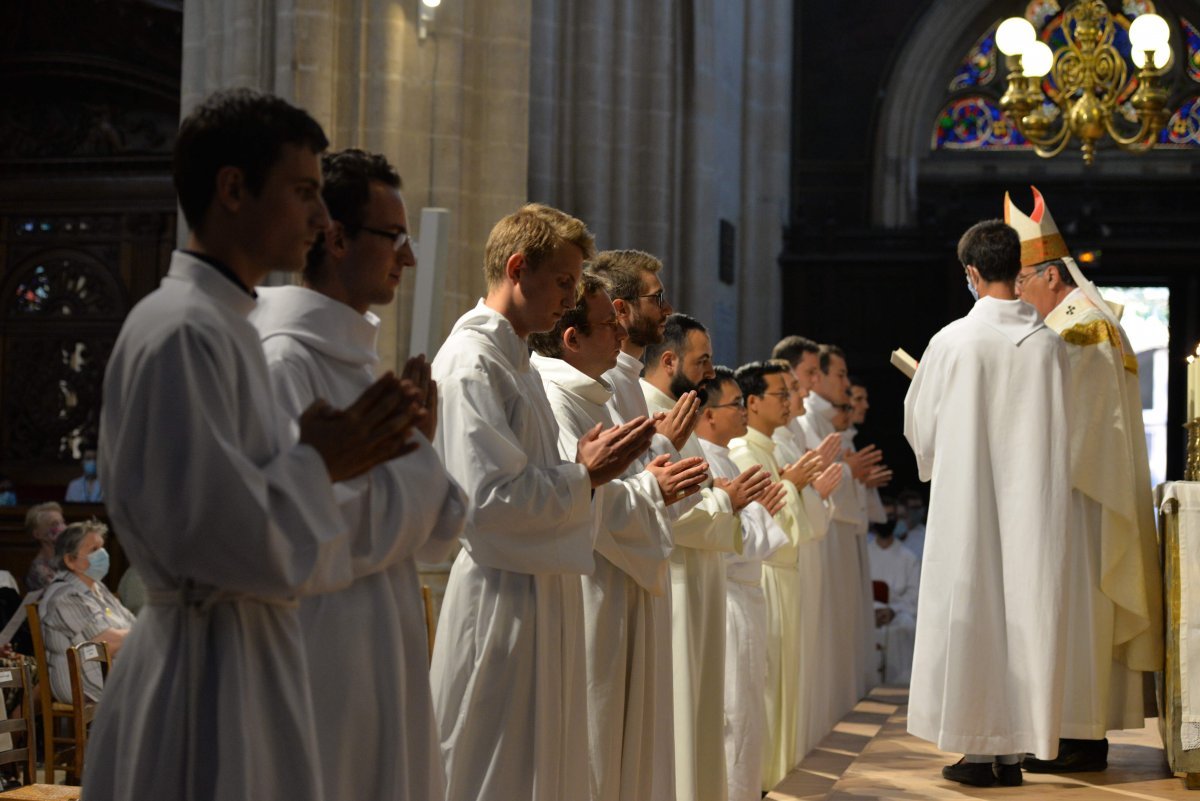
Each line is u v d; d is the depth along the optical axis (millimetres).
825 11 18406
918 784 5070
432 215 6430
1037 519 4953
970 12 18156
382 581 2754
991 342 5066
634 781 4066
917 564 11594
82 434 14227
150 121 14289
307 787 2439
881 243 17484
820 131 18328
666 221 13430
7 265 14453
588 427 4270
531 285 3730
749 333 17266
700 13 14398
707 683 4910
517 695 3525
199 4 8992
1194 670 4891
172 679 2365
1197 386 5434
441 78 8594
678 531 4793
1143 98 10086
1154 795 4820
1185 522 4930
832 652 7914
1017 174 17906
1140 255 16469
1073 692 5141
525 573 3533
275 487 2324
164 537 2240
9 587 9188
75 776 5719
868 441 17312
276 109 2447
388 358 8398
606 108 13164
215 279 2396
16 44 13852
